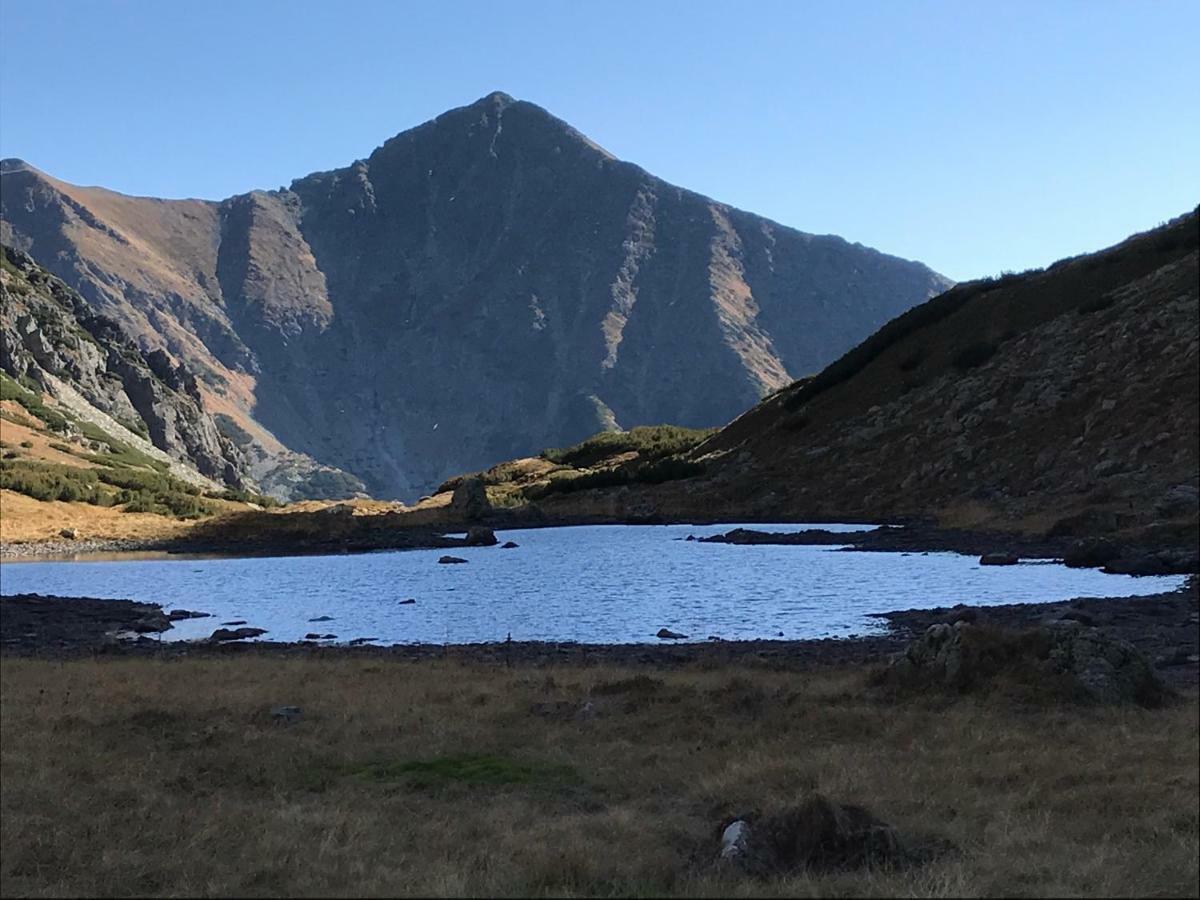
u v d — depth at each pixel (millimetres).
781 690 21234
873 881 10281
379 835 12531
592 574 58406
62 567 75938
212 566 74750
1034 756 15648
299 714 19953
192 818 13328
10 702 21578
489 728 18469
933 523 75875
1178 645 26469
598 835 12312
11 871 11484
